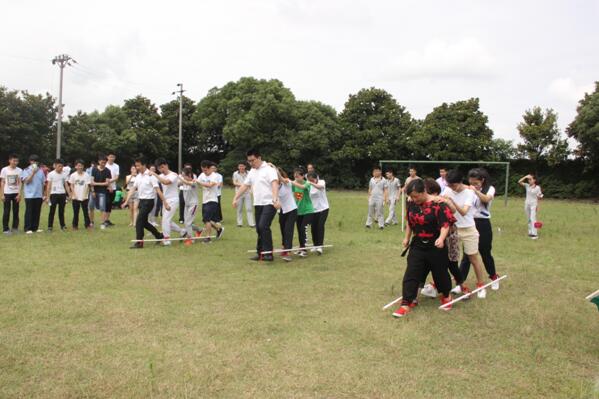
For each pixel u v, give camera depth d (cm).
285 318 522
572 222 1603
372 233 1227
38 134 3450
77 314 523
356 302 589
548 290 671
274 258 862
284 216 867
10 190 1079
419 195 536
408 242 575
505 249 1012
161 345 441
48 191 1142
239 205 1291
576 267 827
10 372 381
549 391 365
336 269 776
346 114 4234
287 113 4044
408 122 4153
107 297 589
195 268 762
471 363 415
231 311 544
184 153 4847
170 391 355
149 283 662
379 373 390
